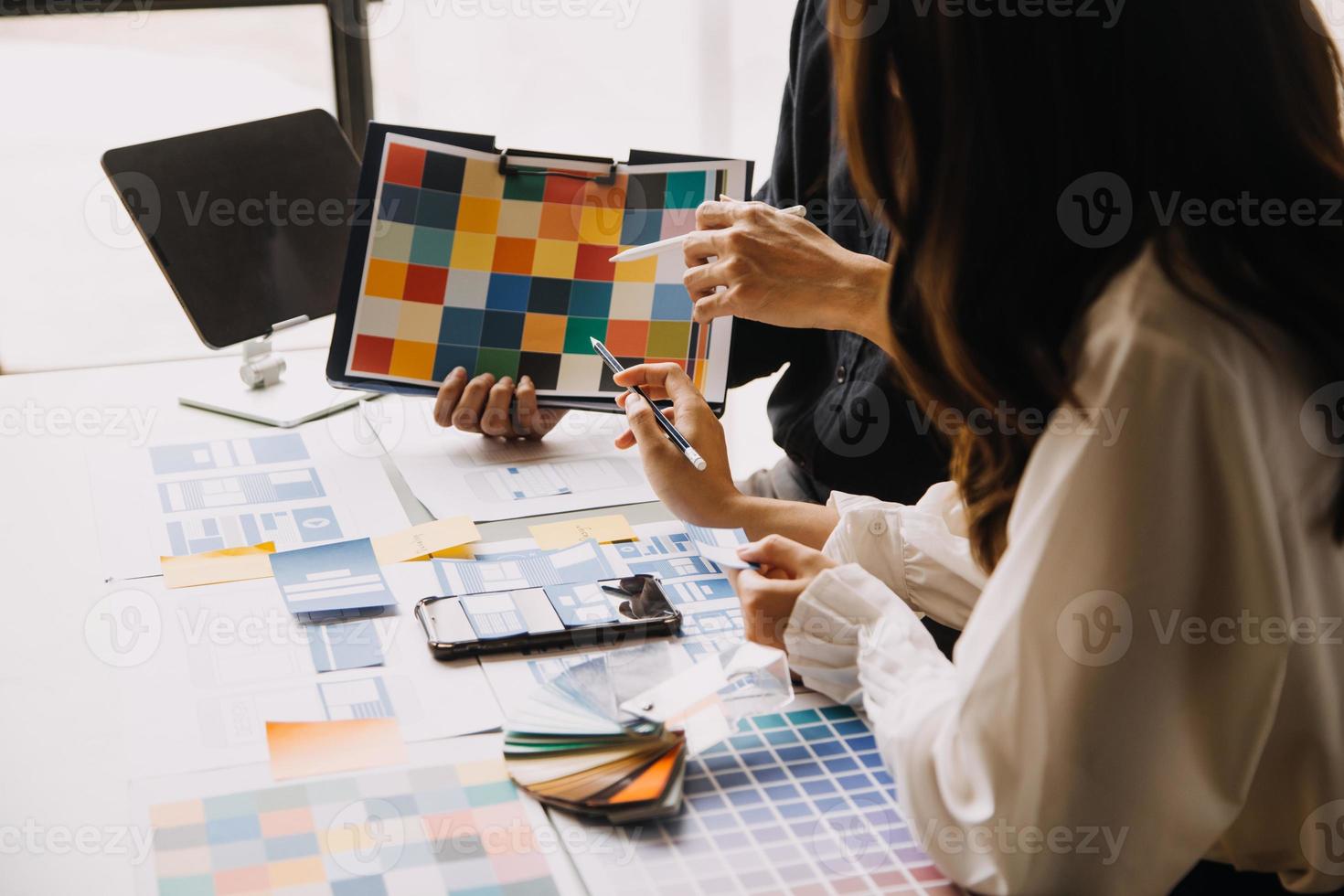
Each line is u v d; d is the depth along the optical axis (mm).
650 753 835
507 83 2779
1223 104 700
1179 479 676
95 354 2787
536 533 1148
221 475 1251
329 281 1475
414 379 1313
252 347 1439
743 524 1110
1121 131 702
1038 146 708
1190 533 682
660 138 2908
